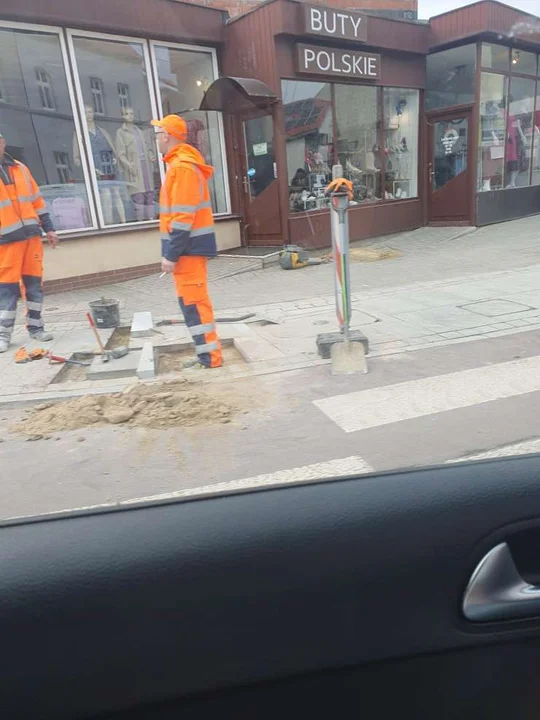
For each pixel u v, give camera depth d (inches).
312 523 47.4
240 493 50.3
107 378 195.2
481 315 246.8
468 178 495.5
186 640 43.7
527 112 535.5
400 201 503.2
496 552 49.5
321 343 202.1
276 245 430.6
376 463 127.4
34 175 351.9
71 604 42.6
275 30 381.1
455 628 47.5
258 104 404.5
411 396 164.2
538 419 144.0
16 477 129.4
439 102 499.5
